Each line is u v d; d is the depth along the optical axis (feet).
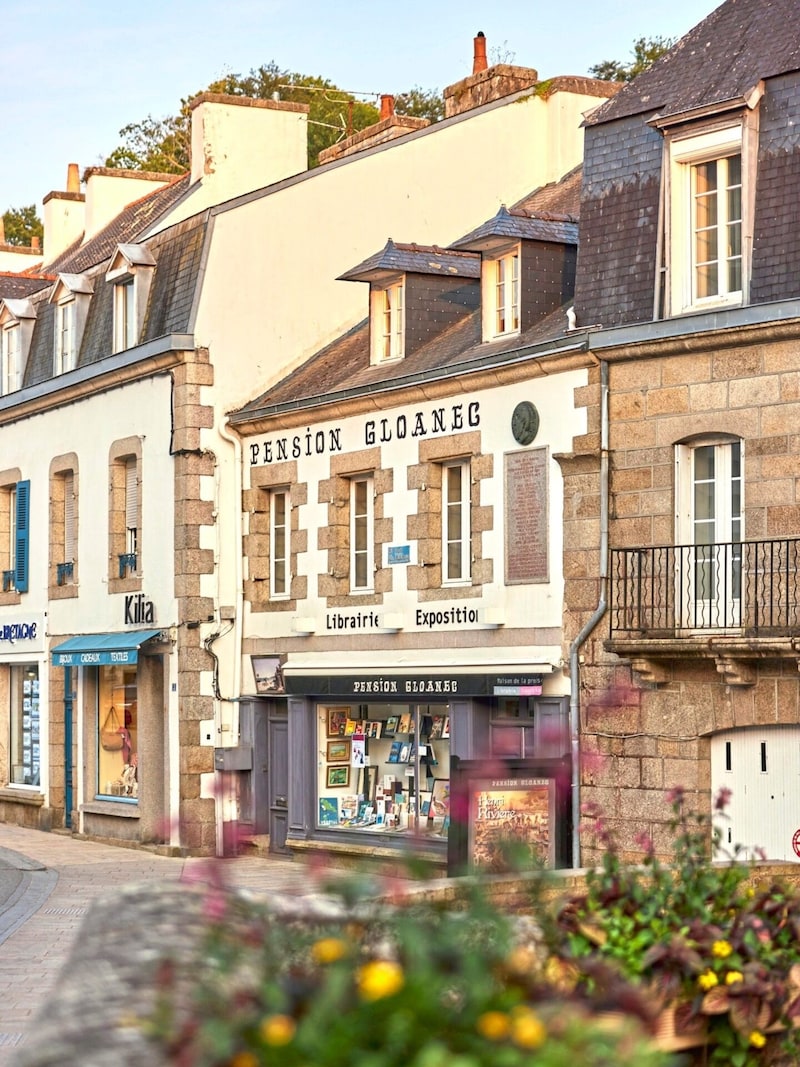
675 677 57.62
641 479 59.82
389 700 72.74
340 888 19.52
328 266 86.74
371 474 75.66
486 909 18.54
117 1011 16.96
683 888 25.08
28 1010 40.98
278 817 81.15
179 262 85.51
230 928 18.70
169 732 83.10
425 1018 14.92
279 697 81.05
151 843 85.15
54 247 128.98
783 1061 24.00
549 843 57.47
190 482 82.64
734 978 22.84
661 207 59.88
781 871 37.58
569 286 69.72
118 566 89.97
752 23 61.26
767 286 55.77
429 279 76.64
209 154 98.02
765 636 54.19
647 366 59.77
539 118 89.25
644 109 61.77
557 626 63.05
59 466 96.84
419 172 88.84
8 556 105.19
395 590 72.59
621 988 19.25
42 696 98.94
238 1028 14.98
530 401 64.80
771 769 55.36
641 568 59.11
